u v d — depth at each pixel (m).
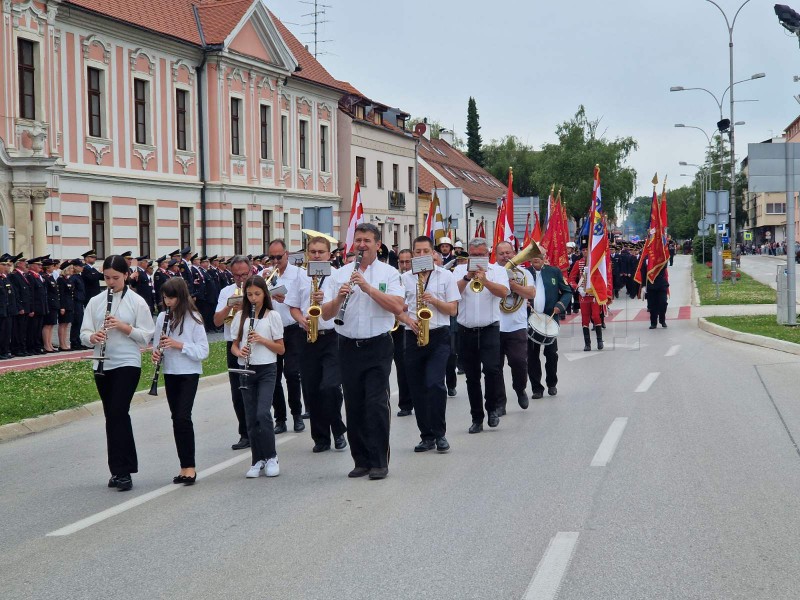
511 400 13.58
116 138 30.81
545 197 76.69
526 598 5.20
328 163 45.66
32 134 26.44
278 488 8.43
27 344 20.89
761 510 7.02
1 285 19.73
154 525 7.21
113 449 8.64
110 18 29.83
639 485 7.91
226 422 12.69
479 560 5.93
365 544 6.40
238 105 37.72
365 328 8.71
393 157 54.22
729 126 45.94
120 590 5.62
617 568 5.70
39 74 27.02
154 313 25.22
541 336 13.27
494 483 8.20
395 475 8.75
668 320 28.97
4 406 13.01
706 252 73.62
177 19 34.97
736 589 5.29
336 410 10.22
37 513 7.77
